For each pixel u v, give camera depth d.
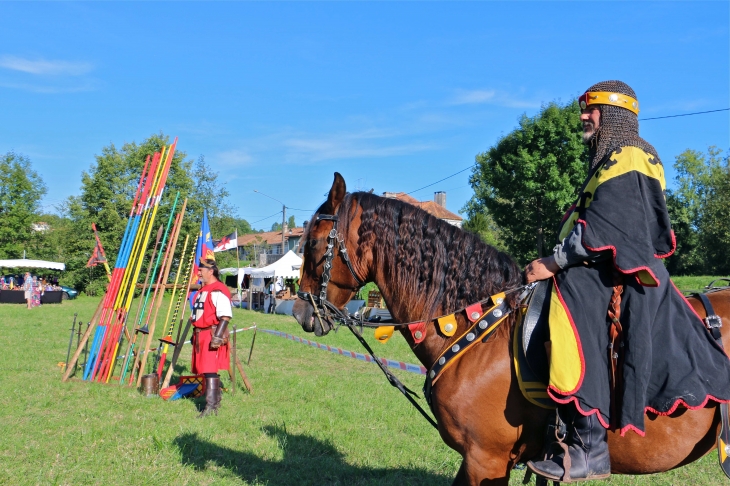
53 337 13.65
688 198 47.41
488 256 2.78
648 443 2.38
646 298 2.29
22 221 42.44
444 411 2.65
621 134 2.47
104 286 37.94
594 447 2.36
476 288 2.73
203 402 7.07
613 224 2.23
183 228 36.28
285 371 9.27
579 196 2.52
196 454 5.02
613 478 4.55
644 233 2.22
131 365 9.18
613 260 2.22
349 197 3.00
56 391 7.44
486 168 27.61
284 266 23.61
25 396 7.06
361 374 9.06
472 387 2.56
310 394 7.47
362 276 2.96
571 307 2.34
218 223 42.69
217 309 6.62
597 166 2.45
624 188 2.27
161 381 8.22
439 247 2.81
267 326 17.31
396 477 4.57
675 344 2.29
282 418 6.25
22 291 28.95
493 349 2.58
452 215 37.88
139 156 37.22
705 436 2.38
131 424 5.95
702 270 43.84
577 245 2.29
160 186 8.18
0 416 6.15
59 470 4.56
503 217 28.09
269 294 24.52
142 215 8.41
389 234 2.88
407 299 2.83
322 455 5.05
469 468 2.59
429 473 4.70
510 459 2.58
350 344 12.59
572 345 2.28
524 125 26.28
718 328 2.41
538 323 2.47
